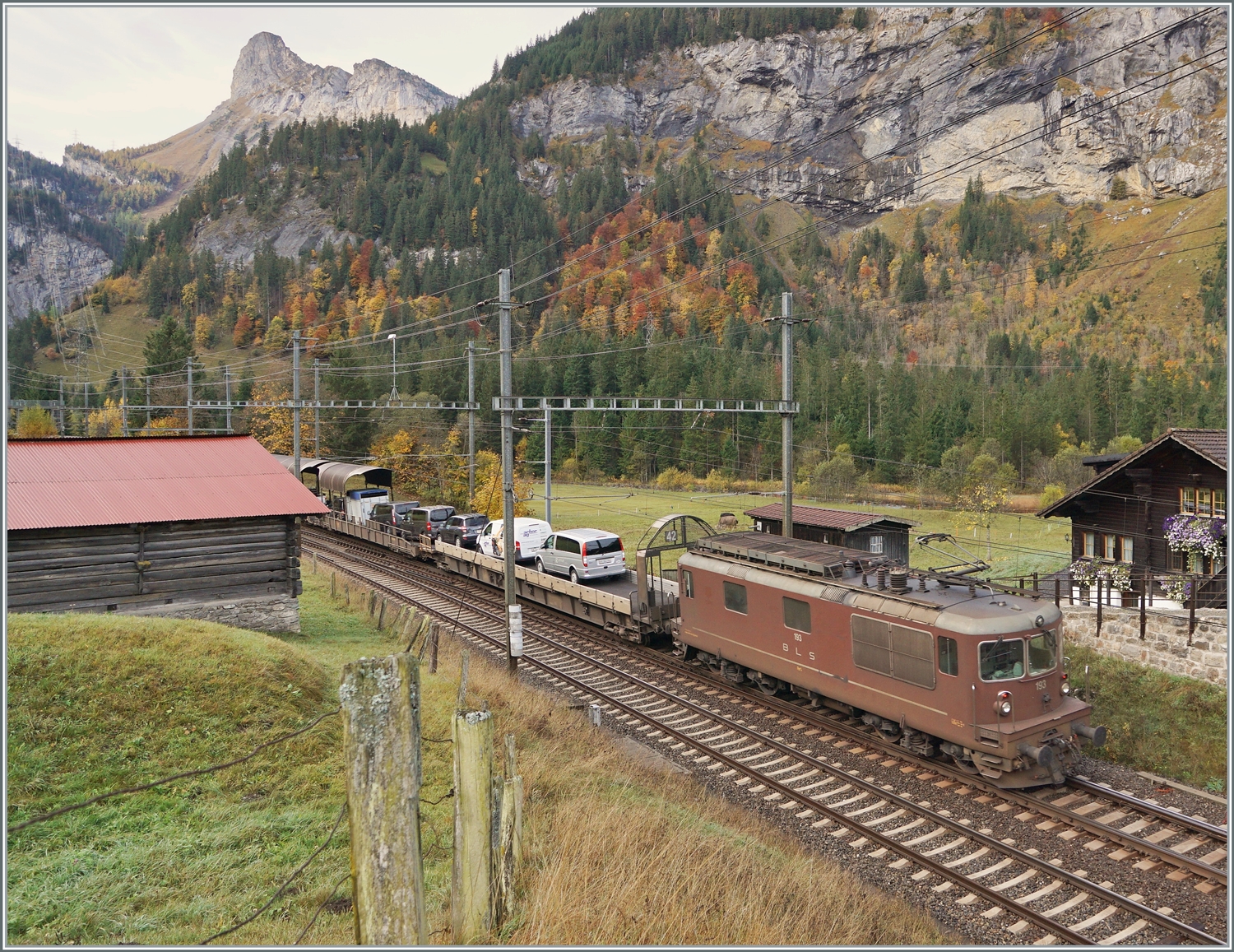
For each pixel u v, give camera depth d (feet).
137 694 37.88
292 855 27.48
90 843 27.99
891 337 593.42
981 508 170.91
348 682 16.03
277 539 66.74
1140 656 61.82
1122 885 32.53
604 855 28.86
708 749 47.75
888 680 44.83
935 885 32.99
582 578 83.92
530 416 266.98
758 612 55.47
